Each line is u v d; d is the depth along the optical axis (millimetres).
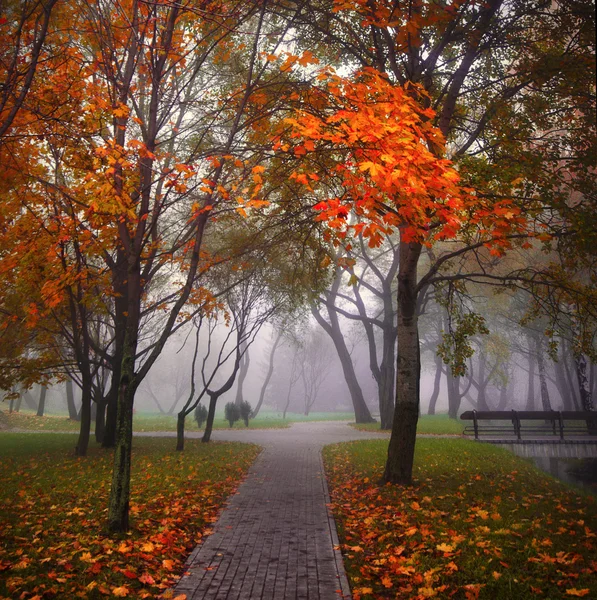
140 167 7402
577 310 10016
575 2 7199
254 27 10125
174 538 5984
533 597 4207
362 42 9367
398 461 9602
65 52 7078
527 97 9125
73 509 7168
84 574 4734
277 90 7859
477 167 7836
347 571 5109
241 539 6180
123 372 6449
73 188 9344
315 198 9547
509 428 19078
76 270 9281
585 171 8562
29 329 12672
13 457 13406
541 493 9047
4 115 6391
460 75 8953
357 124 4957
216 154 7250
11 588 4191
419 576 4676
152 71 7090
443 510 7406
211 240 16766
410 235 5551
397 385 9930
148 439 19062
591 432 17891
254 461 13406
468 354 10461
